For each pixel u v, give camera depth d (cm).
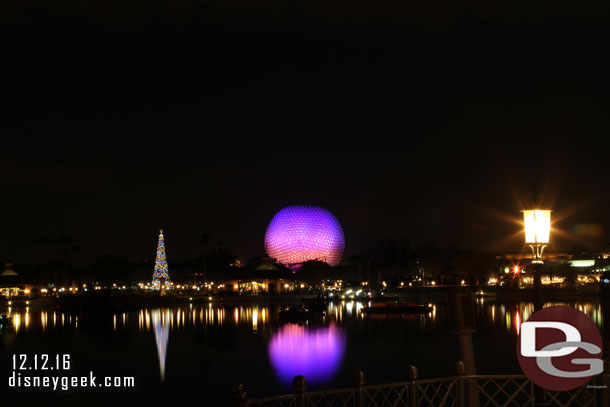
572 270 15562
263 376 4825
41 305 15425
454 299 1633
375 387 1593
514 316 9681
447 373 4816
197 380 4716
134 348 6612
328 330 8150
